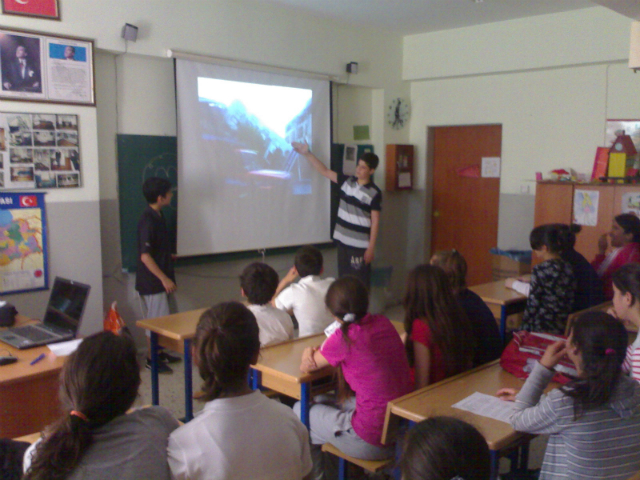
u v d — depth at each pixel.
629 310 2.01
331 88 5.43
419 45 6.00
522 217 5.56
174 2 4.20
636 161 4.67
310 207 5.38
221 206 4.67
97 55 3.97
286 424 1.40
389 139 6.12
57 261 3.75
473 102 5.82
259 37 4.77
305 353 2.27
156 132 4.34
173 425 1.42
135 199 4.23
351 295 2.14
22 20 3.46
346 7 4.87
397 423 1.99
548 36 5.09
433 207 6.45
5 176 3.47
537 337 2.31
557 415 1.52
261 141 4.90
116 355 1.25
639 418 1.51
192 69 4.37
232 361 1.34
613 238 3.77
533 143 5.44
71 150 3.74
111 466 1.19
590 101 5.04
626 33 4.64
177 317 3.18
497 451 1.71
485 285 4.09
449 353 2.21
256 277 2.68
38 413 2.25
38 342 2.49
